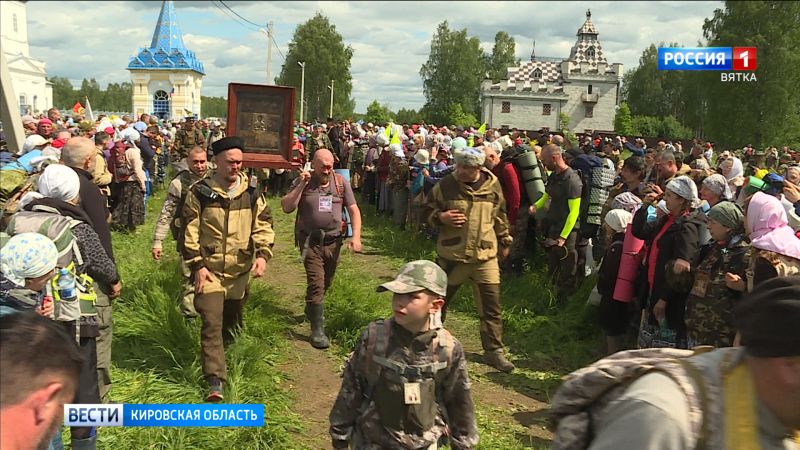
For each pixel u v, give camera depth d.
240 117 7.12
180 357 5.23
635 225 5.01
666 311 4.69
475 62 69.31
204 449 4.03
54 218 3.35
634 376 1.55
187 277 5.36
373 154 15.11
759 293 1.46
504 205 5.84
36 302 3.02
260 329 6.11
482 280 5.76
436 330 2.78
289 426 4.48
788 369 1.38
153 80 48.47
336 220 6.29
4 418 1.33
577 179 6.96
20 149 3.04
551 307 7.23
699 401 1.43
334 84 61.84
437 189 5.77
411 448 2.72
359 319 6.55
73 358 1.45
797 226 5.42
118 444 3.95
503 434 4.62
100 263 3.56
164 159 20.44
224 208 4.84
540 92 55.31
